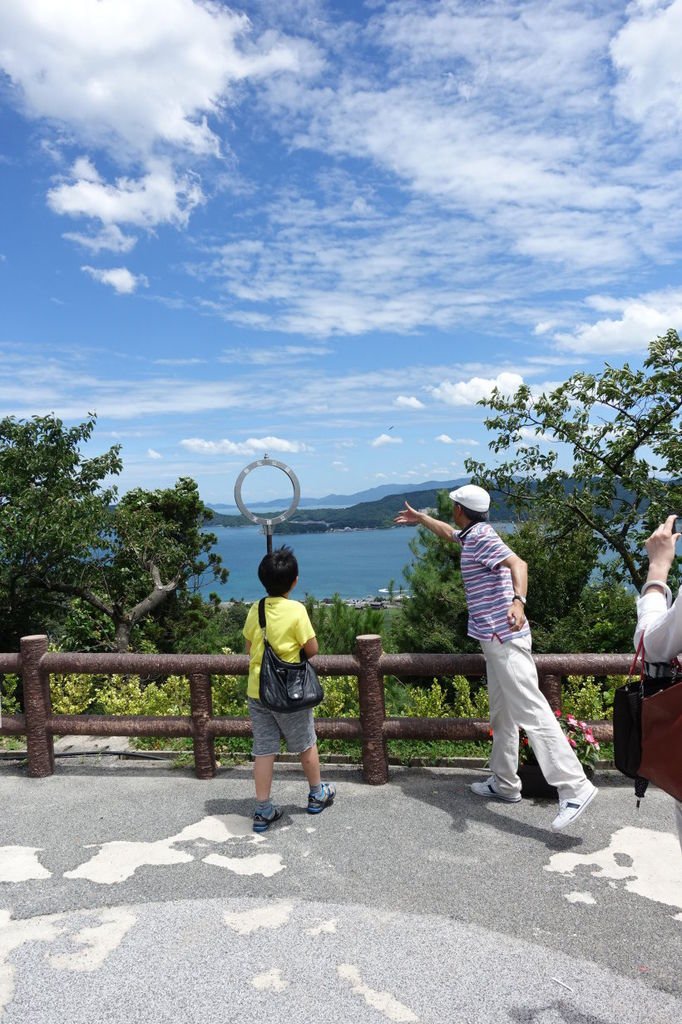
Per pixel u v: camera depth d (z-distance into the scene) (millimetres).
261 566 3891
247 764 4988
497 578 3889
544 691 4328
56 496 17078
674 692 1967
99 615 19000
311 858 3541
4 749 5410
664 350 10703
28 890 3283
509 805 4102
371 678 4434
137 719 4773
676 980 2561
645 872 3322
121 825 3988
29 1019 2420
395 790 4387
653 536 2412
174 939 2867
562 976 2590
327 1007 2451
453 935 2854
